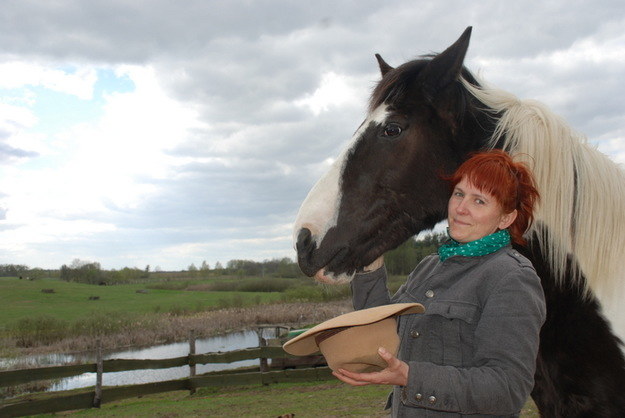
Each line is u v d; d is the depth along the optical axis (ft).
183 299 161.79
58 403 27.09
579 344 5.79
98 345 28.86
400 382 3.99
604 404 5.60
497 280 4.40
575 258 6.00
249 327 93.56
